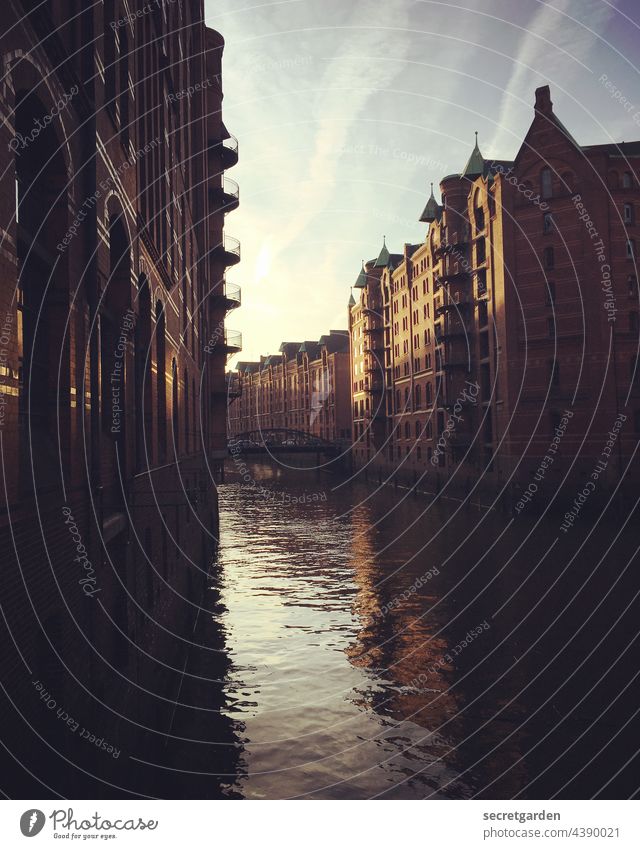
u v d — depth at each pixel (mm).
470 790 10570
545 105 41281
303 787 10648
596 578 24547
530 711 13734
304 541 35031
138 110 12969
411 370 60625
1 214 4996
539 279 41000
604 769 11242
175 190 19188
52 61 6504
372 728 13031
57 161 6965
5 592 5062
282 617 20766
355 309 78812
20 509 5461
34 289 6816
